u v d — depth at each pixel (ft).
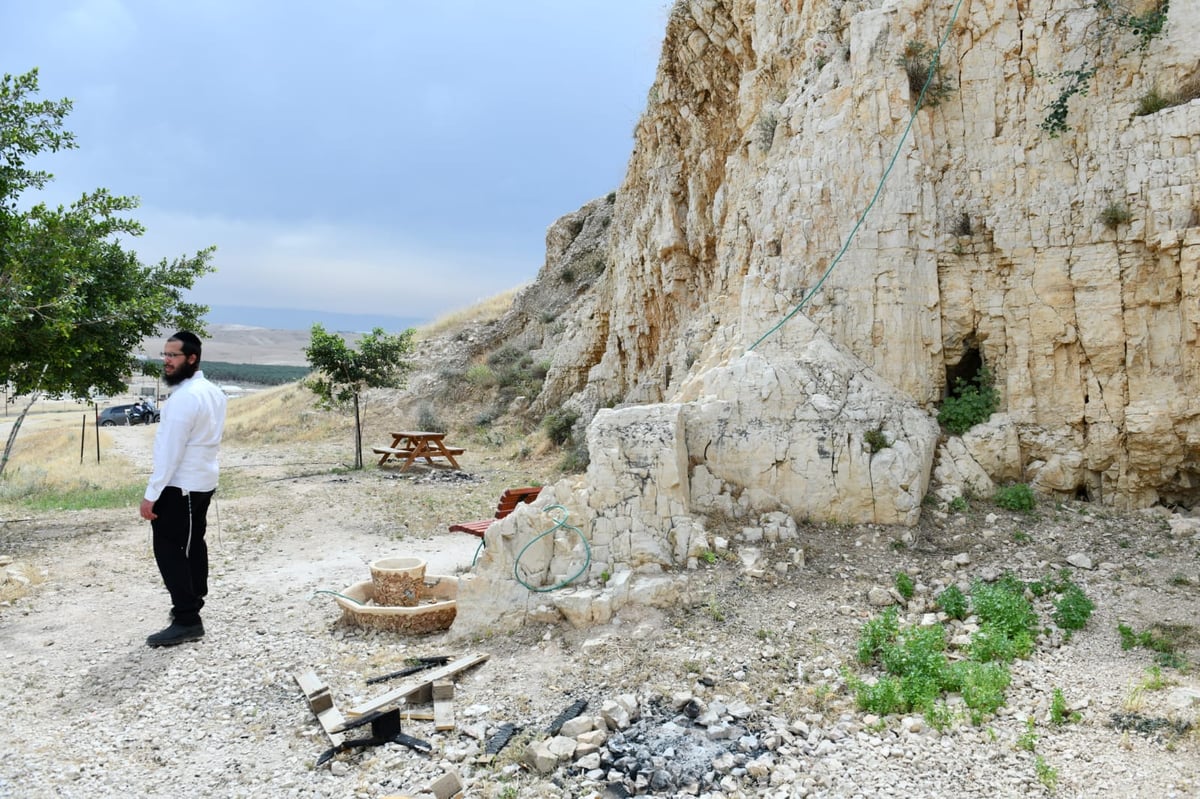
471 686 17.39
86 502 43.37
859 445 24.20
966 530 23.75
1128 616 19.12
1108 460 25.07
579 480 23.70
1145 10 25.31
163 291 41.29
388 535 34.37
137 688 17.61
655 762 14.07
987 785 13.25
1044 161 26.32
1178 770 13.24
